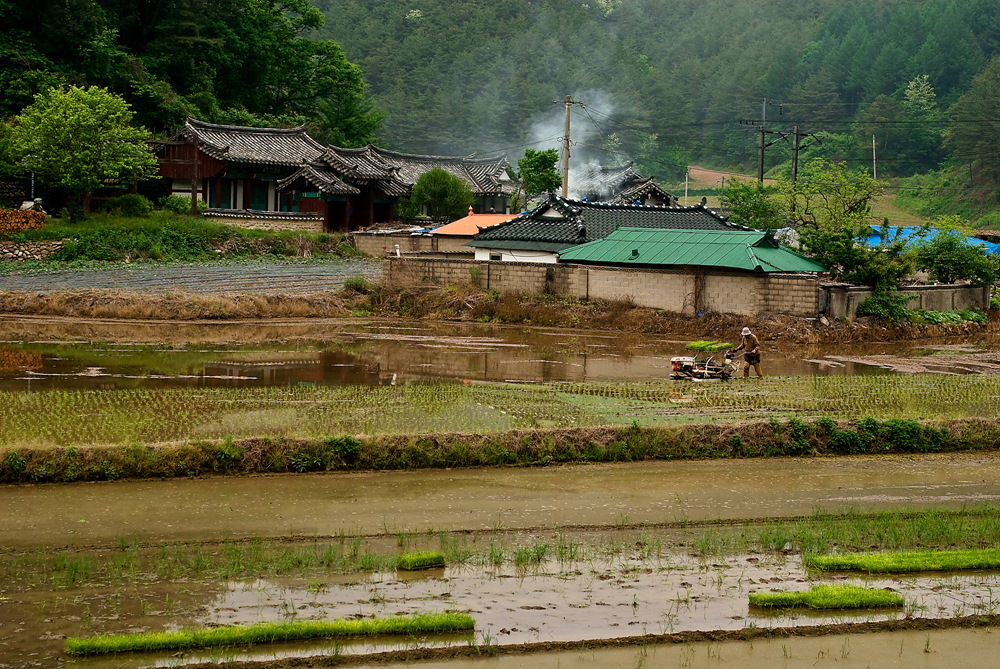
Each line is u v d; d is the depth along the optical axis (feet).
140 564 43.14
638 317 115.34
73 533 46.16
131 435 57.11
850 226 144.56
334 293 122.01
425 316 120.88
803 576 44.39
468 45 439.63
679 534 49.29
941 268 133.80
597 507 52.60
